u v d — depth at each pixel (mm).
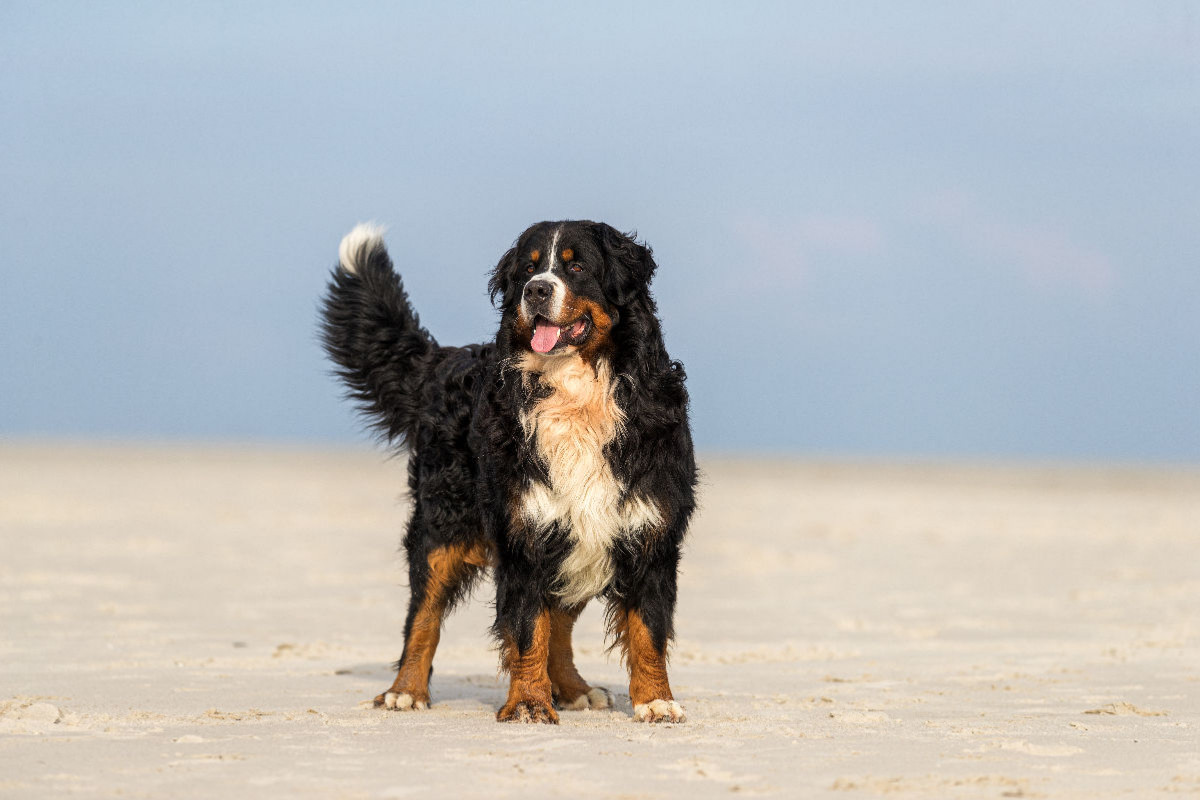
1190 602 14891
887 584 16484
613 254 7629
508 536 7570
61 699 7945
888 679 9492
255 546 19859
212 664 9867
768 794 5406
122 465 48844
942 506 32000
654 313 7715
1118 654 10867
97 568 16484
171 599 13914
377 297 9281
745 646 11547
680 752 6293
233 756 6074
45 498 28844
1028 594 15578
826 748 6434
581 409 7480
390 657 10531
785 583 16516
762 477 49469
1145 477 53938
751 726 7160
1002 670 9930
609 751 6305
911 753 6312
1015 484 45062
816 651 11125
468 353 8656
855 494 37562
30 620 12008
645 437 7496
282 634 11742
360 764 5934
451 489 8102
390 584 15727
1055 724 7277
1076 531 24734
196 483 36906
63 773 5680
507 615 7562
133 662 9773
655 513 7480
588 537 7504
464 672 10164
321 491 34125
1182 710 7875
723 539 22375
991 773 5848
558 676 8336
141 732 6789
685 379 7797
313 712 7645
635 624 7590
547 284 7320
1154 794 5461
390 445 9336
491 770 5828
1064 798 5383
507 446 7559
